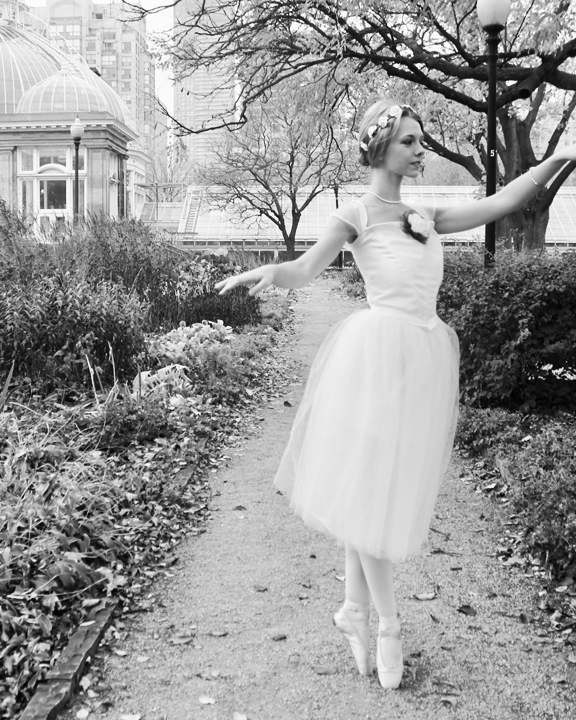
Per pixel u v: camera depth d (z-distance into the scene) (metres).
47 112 43.56
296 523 4.90
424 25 12.02
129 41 122.31
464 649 3.36
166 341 9.52
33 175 44.38
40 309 7.15
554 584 4.00
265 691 3.02
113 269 11.58
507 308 7.02
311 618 3.63
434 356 3.03
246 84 13.05
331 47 10.92
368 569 2.99
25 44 56.56
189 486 5.53
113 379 7.37
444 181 66.12
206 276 13.90
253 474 5.97
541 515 4.36
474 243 8.77
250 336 12.29
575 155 2.96
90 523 4.28
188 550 4.46
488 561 4.34
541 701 2.98
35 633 3.31
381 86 14.72
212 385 8.16
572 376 7.63
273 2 11.49
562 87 11.03
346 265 31.72
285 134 33.12
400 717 2.85
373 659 3.24
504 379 7.11
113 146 45.75
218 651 3.32
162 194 65.56
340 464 2.97
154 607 3.73
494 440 6.25
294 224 35.19
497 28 8.93
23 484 4.57
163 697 2.98
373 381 2.94
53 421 5.76
